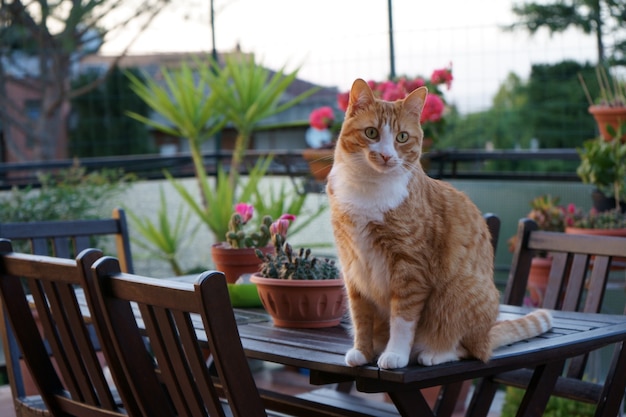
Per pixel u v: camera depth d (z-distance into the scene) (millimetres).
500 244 4852
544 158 4809
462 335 1912
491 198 4926
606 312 4008
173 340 1861
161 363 1944
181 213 5734
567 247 2711
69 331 2244
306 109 6215
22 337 2416
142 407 2035
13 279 2400
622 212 4266
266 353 1997
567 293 2740
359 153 1965
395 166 1897
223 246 2861
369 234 1917
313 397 2760
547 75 4867
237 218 2875
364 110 1999
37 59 8828
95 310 2047
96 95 8156
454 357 1911
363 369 1806
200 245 6062
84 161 5844
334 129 5062
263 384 4336
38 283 2287
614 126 4223
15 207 4957
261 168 5938
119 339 1990
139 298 1888
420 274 1891
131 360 2012
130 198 6008
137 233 6039
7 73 8672
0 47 8633
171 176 6105
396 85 4617
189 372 1887
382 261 1927
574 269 2738
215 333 1694
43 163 5758
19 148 8883
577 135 4848
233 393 1723
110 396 2229
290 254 2389
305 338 2178
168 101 5812
